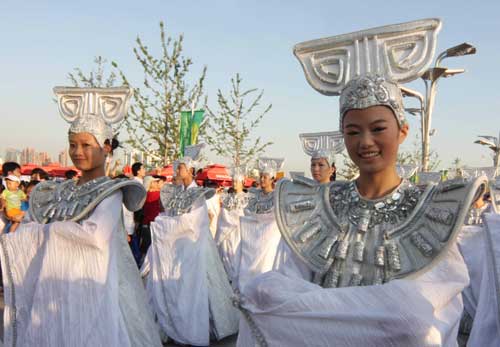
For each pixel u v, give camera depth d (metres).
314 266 1.79
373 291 1.53
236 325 5.73
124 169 12.70
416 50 2.08
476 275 5.37
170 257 5.53
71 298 2.94
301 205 1.91
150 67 13.44
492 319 3.55
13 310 3.12
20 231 3.12
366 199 1.80
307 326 1.57
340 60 2.26
